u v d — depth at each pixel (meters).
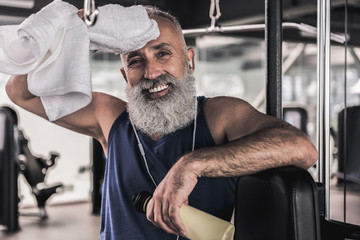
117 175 1.38
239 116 1.25
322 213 1.13
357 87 5.78
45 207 5.55
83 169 6.51
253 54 8.50
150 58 1.30
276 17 1.14
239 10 5.18
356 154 3.41
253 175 0.94
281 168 0.93
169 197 1.01
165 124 1.33
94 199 5.35
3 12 4.52
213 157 1.03
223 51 8.34
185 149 1.33
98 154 5.34
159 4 5.07
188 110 1.33
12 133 4.55
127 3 2.99
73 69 1.07
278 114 1.17
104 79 7.06
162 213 1.03
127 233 1.32
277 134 1.06
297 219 0.84
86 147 6.75
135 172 1.36
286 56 6.32
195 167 1.02
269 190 0.88
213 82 8.34
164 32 1.30
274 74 1.16
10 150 4.55
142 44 1.12
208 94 8.32
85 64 1.07
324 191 1.13
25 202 5.98
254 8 4.99
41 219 5.10
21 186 6.18
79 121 1.56
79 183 6.63
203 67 8.20
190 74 1.40
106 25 1.08
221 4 5.34
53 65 1.09
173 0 5.16
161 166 1.33
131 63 1.33
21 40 1.05
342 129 3.45
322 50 1.24
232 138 1.26
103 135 1.58
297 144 1.05
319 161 1.25
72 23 1.08
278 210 0.86
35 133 6.47
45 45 1.04
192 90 1.34
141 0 4.87
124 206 1.34
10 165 4.55
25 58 1.11
